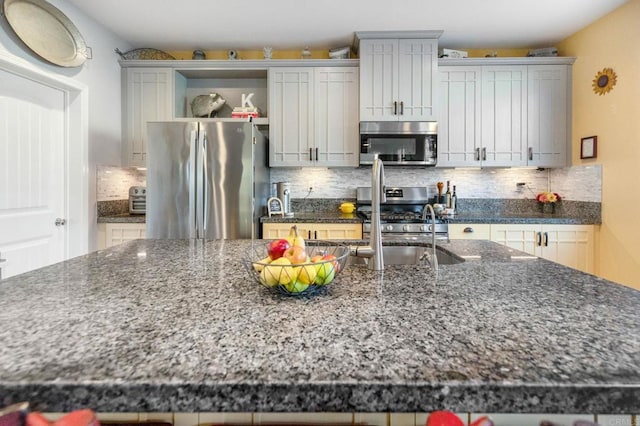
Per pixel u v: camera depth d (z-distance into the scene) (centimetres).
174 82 318
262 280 78
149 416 65
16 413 44
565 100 309
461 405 45
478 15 273
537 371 47
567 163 310
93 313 69
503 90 312
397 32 299
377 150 308
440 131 314
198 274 102
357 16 275
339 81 315
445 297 79
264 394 45
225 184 269
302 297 79
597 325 63
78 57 256
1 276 216
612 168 268
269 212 306
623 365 49
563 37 313
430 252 133
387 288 87
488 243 162
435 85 305
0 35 202
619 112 261
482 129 313
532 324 63
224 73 331
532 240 285
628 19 253
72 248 266
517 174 344
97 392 45
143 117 314
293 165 317
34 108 238
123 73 314
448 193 330
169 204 268
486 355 52
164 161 269
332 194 350
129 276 99
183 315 68
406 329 61
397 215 306
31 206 237
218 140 269
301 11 268
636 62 247
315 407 45
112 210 305
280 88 316
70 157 265
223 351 53
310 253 112
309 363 49
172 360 50
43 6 229
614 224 267
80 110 264
